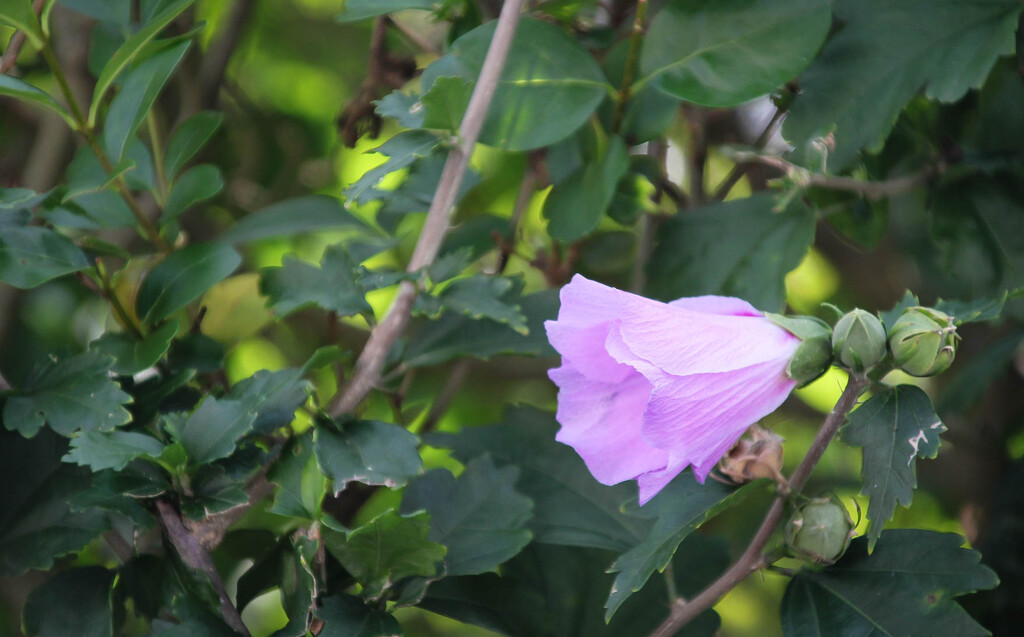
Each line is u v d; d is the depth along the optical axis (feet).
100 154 3.31
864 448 3.12
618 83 3.45
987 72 3.33
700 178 3.66
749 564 3.19
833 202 3.48
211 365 3.36
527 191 3.67
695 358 3.10
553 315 3.43
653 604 3.45
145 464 3.19
